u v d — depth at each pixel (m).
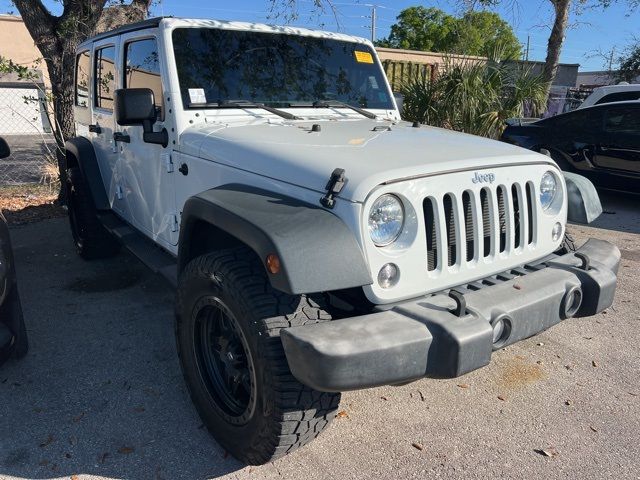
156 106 3.34
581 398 3.06
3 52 17.00
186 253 2.72
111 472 2.46
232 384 2.57
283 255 1.96
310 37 3.79
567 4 10.41
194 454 2.58
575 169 8.03
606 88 9.56
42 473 2.45
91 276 4.90
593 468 2.50
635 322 4.04
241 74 3.39
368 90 3.95
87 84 4.84
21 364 3.37
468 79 9.20
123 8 7.17
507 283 2.43
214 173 2.83
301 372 1.96
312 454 2.58
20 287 4.64
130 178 3.98
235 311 2.23
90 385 3.15
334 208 2.17
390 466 2.50
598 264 2.70
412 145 2.64
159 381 3.20
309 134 2.85
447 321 2.06
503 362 3.46
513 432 2.76
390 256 2.18
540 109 10.25
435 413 2.92
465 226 2.41
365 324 2.02
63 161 7.05
